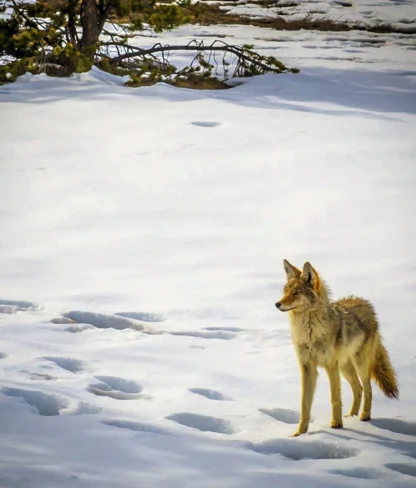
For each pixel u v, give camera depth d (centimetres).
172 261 1959
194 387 1207
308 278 1064
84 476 830
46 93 4162
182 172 2869
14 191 2630
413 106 4191
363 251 2031
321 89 4497
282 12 7731
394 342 1430
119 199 2544
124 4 4544
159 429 1016
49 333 1448
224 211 2416
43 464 862
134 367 1297
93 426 1001
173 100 4088
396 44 6525
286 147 3216
